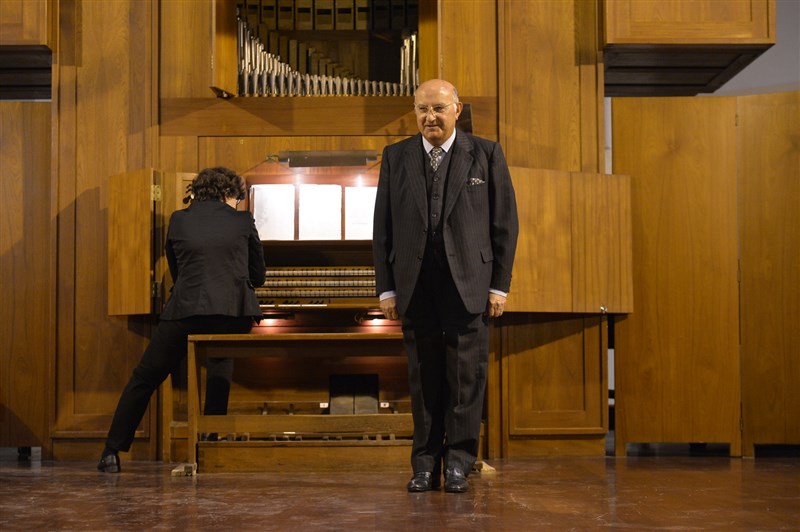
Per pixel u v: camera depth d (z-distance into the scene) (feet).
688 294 17.25
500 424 16.87
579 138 17.37
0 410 17.47
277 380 17.38
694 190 17.35
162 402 16.84
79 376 17.10
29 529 9.22
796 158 17.28
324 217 17.16
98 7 17.47
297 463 14.02
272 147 17.42
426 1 17.51
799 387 17.12
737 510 10.26
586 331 17.02
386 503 10.74
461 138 11.98
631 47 17.21
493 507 10.42
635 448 18.85
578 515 9.87
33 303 17.66
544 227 16.58
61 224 17.29
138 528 9.21
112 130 17.38
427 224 11.61
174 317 14.21
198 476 13.65
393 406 17.28
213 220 14.52
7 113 17.81
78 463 16.33
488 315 11.93
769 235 17.28
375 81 17.93
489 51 17.43
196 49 17.43
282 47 18.79
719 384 17.16
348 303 17.03
